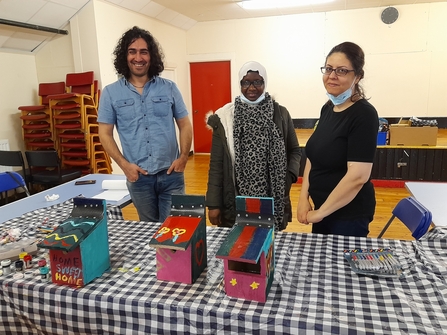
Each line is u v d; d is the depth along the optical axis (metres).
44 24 4.15
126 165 1.96
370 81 5.86
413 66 5.67
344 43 1.38
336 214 1.48
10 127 4.33
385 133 4.42
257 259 0.88
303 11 5.74
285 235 1.38
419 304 0.93
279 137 1.78
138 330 0.97
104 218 1.12
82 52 4.35
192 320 0.93
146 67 1.93
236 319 0.89
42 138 4.35
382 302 0.93
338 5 5.40
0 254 1.19
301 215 1.54
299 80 6.16
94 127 4.15
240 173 1.79
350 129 1.37
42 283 1.06
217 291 1.00
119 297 0.98
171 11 5.53
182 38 6.46
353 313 0.89
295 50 6.07
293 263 1.15
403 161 4.41
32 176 3.73
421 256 1.15
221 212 1.82
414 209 1.67
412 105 5.80
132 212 3.95
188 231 1.04
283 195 1.81
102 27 4.32
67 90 4.31
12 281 1.07
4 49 4.16
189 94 6.86
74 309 1.01
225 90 6.68
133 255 1.24
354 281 1.04
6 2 3.51
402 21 5.54
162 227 1.08
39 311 1.05
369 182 1.48
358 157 1.33
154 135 1.99
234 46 6.38
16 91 4.39
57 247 0.99
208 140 6.97
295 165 1.90
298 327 0.86
